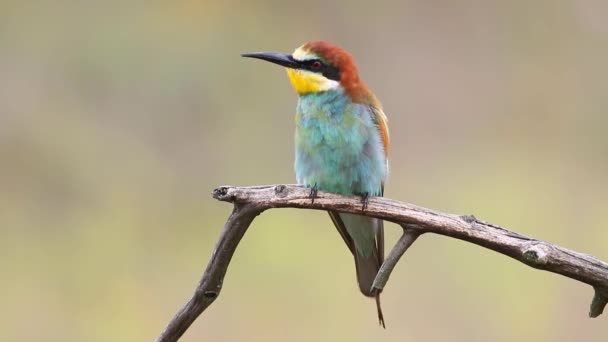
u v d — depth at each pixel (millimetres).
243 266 12195
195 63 13297
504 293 11414
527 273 11469
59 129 12953
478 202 13203
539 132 14359
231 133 13219
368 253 8336
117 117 13133
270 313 11758
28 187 12711
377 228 8234
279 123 13320
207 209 12867
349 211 7453
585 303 11266
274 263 12180
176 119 13180
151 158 13023
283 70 13469
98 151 12922
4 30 13180
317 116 8086
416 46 14664
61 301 11867
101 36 13219
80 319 11672
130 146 13023
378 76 14539
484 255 11656
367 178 7973
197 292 6355
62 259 12266
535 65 14711
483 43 14805
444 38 14781
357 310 11734
